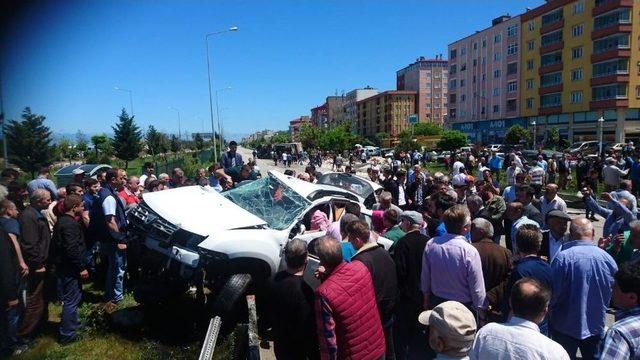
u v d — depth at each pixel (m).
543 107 64.94
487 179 9.77
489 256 4.48
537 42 65.50
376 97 127.00
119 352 4.91
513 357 2.47
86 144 63.41
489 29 75.31
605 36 54.34
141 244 6.11
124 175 8.32
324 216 6.68
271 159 65.25
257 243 5.47
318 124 181.12
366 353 3.36
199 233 5.48
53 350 4.87
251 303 4.88
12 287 4.48
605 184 16.25
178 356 4.82
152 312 5.85
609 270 3.89
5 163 10.39
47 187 8.21
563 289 3.92
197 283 5.49
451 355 2.67
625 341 2.70
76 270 5.18
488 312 4.43
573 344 3.93
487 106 77.12
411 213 4.94
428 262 4.30
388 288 4.15
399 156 21.61
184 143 90.50
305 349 3.57
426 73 119.25
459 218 4.21
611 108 54.47
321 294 3.31
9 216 4.80
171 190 6.79
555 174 23.06
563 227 5.05
